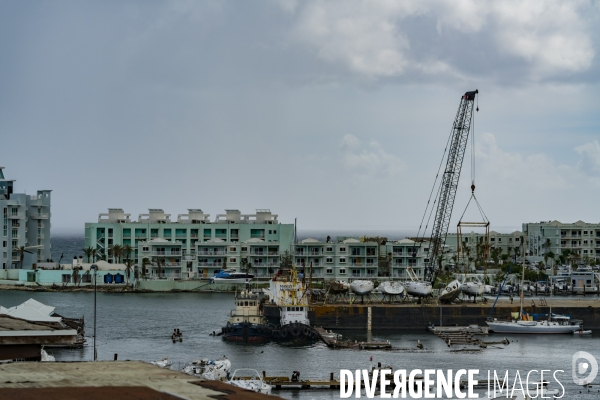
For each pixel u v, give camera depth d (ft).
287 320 597.11
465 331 638.94
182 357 495.00
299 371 453.58
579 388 424.87
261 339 567.59
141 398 87.76
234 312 596.70
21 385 95.14
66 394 89.56
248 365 473.67
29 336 138.31
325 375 444.14
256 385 367.66
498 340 602.03
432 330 645.92
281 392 401.49
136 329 622.95
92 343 541.34
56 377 101.19
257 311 592.19
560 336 631.97
